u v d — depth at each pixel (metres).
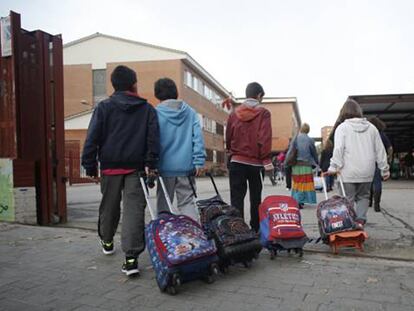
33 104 7.21
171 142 4.66
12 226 6.84
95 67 35.94
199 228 4.01
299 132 9.21
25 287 3.96
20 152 7.08
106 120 4.33
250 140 5.35
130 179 4.34
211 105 44.56
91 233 6.39
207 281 3.99
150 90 34.31
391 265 4.55
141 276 4.27
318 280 4.07
